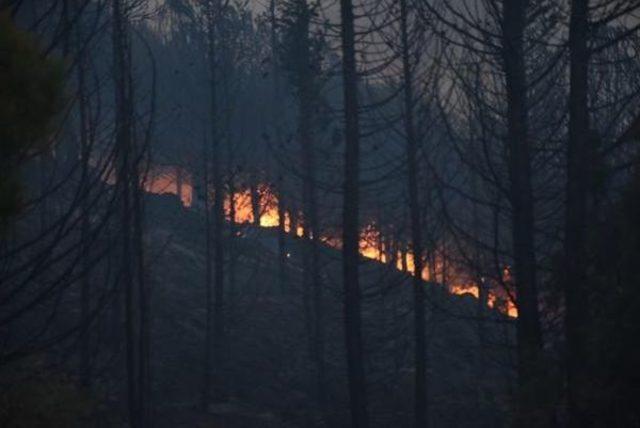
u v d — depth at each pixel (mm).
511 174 49625
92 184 29000
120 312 89875
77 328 30188
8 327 31250
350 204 74312
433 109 77625
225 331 118938
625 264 33156
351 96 74625
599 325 33500
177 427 88688
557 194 50656
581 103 41594
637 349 32219
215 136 112312
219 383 108125
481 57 52125
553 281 42469
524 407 39344
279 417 100688
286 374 116875
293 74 114062
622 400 32938
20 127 20125
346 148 74812
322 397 107062
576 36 41906
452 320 128125
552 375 39062
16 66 20219
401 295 137750
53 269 67125
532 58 55844
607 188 39688
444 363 122250
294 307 141500
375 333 122500
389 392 111438
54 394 26484
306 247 122000
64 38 28562
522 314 48500
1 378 27766
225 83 115188
